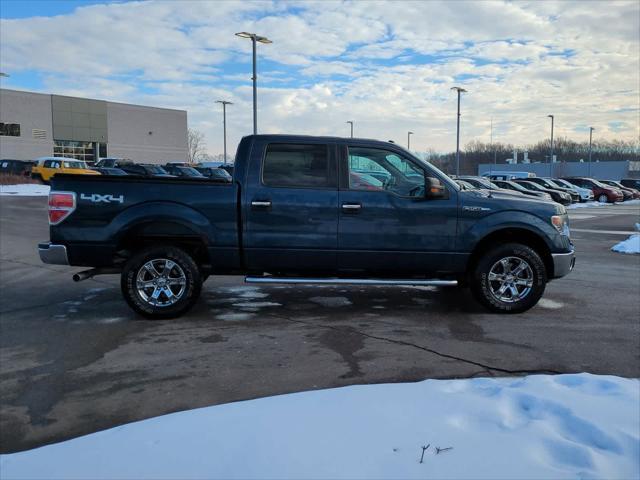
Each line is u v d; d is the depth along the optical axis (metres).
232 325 5.80
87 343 5.22
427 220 5.95
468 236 5.98
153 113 65.50
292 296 7.27
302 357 4.72
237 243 5.91
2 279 8.61
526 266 6.12
